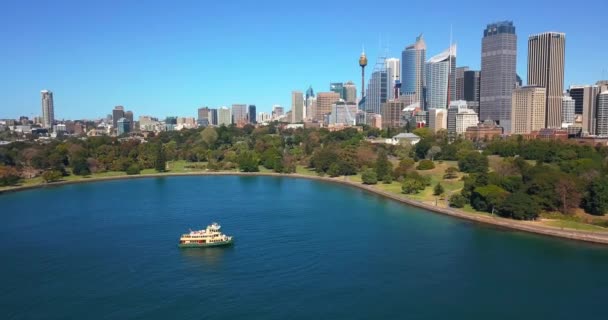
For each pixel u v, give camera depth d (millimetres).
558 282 181750
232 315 156000
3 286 180375
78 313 158125
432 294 171625
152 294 172250
